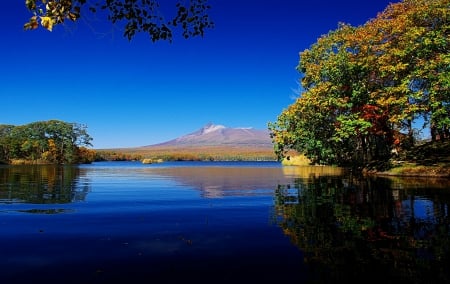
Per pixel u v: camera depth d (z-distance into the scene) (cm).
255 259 705
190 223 1060
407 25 2900
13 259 700
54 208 1362
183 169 6462
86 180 3097
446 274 618
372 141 3922
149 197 1761
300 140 3572
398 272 630
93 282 585
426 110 2734
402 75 2894
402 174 3002
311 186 2256
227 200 1622
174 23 901
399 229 948
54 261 689
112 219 1126
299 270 643
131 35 877
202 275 619
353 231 930
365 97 3103
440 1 2805
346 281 592
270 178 3269
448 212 1194
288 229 966
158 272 632
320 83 3394
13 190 2081
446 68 2570
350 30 3606
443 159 3017
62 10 688
